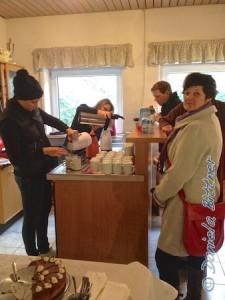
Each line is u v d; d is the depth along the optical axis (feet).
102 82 12.82
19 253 8.11
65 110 13.29
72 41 12.16
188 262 5.20
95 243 6.14
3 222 9.27
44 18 12.14
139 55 11.80
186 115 4.70
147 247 5.98
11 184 9.69
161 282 2.97
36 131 6.45
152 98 11.98
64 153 6.43
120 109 12.85
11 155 6.17
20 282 2.52
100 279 2.69
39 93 6.08
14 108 6.17
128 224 5.93
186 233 4.60
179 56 11.35
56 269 2.64
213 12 11.06
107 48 11.77
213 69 11.80
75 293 2.51
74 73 12.84
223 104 6.65
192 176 4.53
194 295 5.21
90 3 10.67
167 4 10.94
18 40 12.48
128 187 5.75
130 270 2.95
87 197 5.94
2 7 10.92
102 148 7.18
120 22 11.69
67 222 6.14
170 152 4.79
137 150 5.50
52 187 6.83
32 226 6.84
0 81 10.34
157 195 4.83
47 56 12.21
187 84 4.54
